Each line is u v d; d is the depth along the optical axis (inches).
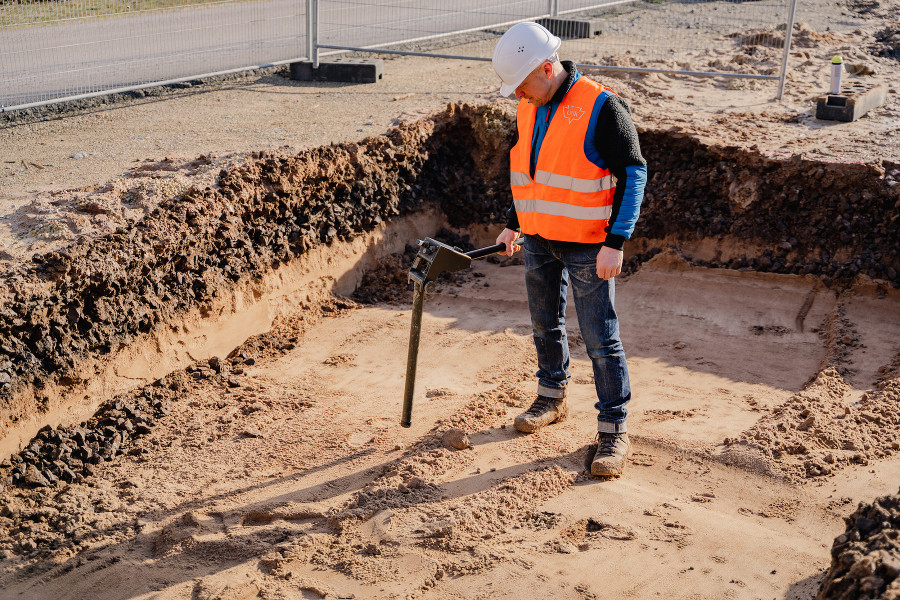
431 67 372.2
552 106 141.8
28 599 129.1
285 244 233.3
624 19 489.4
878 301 229.6
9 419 161.6
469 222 291.0
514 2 501.4
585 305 152.2
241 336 221.5
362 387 199.9
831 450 163.3
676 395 191.8
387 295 256.7
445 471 159.8
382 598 126.6
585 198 141.7
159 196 208.4
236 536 142.4
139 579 133.3
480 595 126.9
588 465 162.1
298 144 252.5
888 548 100.7
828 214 244.1
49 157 243.9
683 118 286.4
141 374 193.2
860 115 297.0
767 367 205.5
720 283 248.8
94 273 179.5
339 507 149.2
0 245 181.2
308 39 343.9
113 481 161.5
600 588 127.5
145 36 405.7
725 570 131.3
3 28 393.7
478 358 215.0
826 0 560.7
